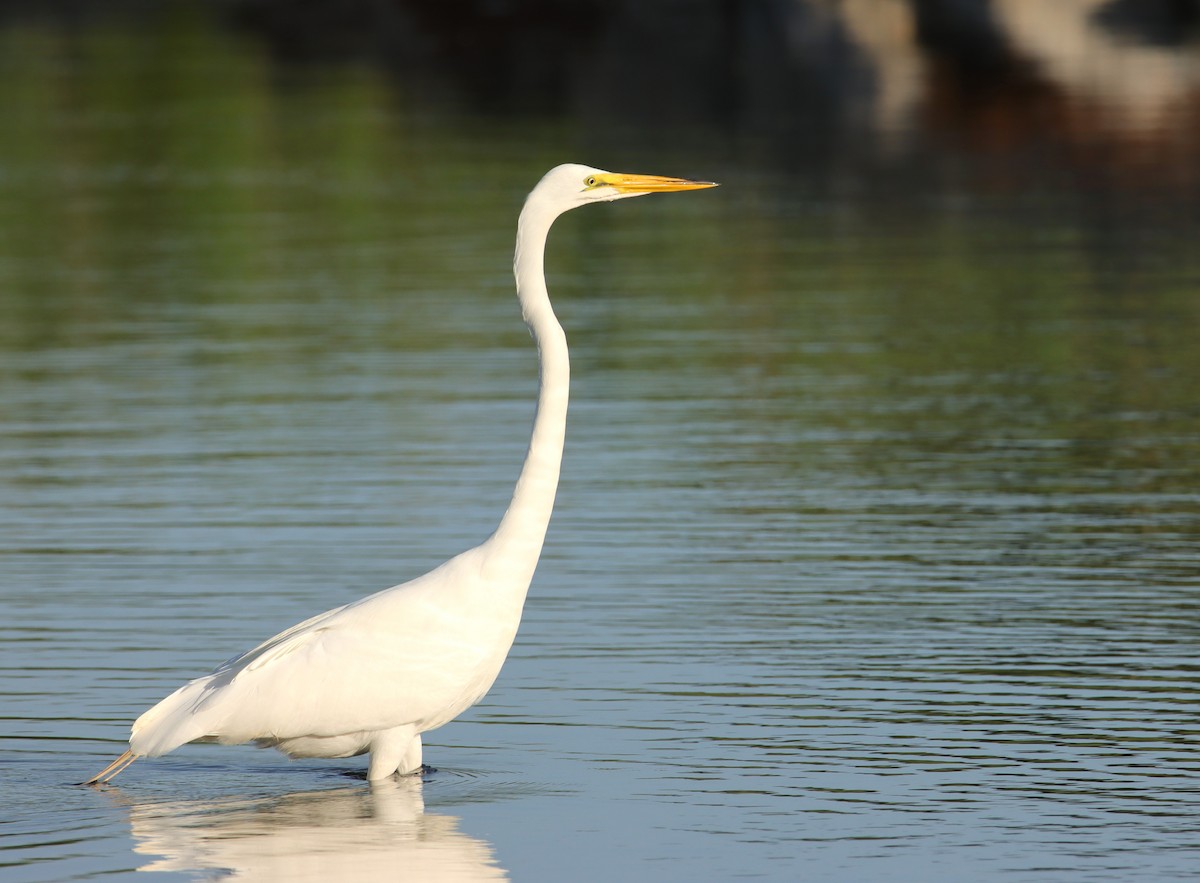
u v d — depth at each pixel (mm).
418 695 9945
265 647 10062
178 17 59875
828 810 9500
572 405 19375
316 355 21969
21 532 14914
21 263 28797
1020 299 24469
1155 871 8680
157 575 13727
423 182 34969
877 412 18922
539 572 13766
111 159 38906
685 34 52188
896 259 27422
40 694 11305
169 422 18750
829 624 12477
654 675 11578
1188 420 18344
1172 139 37000
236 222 31969
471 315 24188
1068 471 16547
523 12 56656
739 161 36438
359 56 51938
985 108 41125
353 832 9383
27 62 51938
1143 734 10445
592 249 29156
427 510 15406
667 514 15297
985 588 13203
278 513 15383
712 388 20062
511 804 9727
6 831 9375
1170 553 13992
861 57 47688
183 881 8742
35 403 19719
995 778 9859
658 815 9508
